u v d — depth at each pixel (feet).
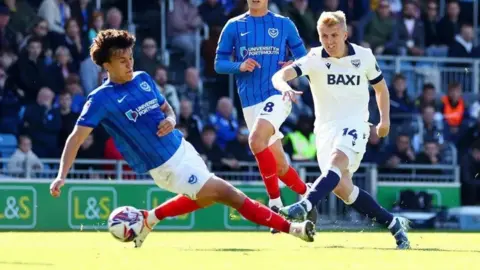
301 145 125.80
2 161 114.11
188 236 76.38
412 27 141.90
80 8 126.21
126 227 57.26
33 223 111.45
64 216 112.47
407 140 128.47
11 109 119.44
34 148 118.32
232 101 128.67
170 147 55.36
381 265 44.37
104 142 118.01
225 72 73.31
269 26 73.92
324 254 51.21
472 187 129.59
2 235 79.25
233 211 112.68
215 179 55.52
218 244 63.57
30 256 49.14
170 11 134.10
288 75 59.62
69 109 119.96
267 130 69.82
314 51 60.54
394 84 133.49
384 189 124.16
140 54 127.85
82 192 113.09
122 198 114.32
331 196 119.24
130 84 55.26
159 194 115.55
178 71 133.49
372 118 128.88
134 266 43.09
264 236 75.72
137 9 134.51
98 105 54.60
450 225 123.03
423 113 132.67
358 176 124.47
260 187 118.01
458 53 142.61
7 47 121.29
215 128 122.72
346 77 59.93
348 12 139.44
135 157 55.88
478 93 139.44
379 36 139.74
